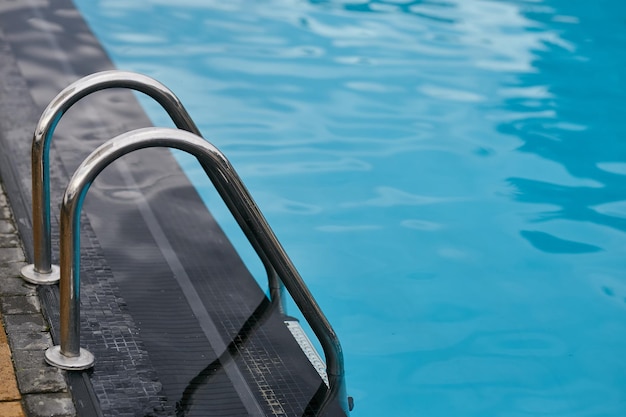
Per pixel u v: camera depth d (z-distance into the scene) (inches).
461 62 260.1
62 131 198.7
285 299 138.2
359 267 169.6
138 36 270.2
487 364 146.6
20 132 185.2
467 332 153.9
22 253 135.4
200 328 127.0
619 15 302.2
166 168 190.2
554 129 222.5
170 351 120.0
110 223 159.5
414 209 188.2
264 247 110.8
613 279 168.2
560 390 141.6
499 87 244.4
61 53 245.0
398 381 141.9
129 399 108.7
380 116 226.8
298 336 128.3
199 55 259.0
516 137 218.5
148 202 171.2
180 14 290.8
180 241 155.1
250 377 117.1
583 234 181.2
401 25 288.0
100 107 217.0
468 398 138.9
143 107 224.7
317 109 229.5
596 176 202.2
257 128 218.8
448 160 207.6
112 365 114.5
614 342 152.7
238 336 126.3
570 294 164.1
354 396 138.0
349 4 306.5
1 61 232.7
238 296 137.8
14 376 108.7
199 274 143.6
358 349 148.9
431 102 235.1
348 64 256.2
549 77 251.8
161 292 135.7
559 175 202.4
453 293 163.8
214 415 108.3
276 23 286.8
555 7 309.3
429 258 173.2
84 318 125.3
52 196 161.9
